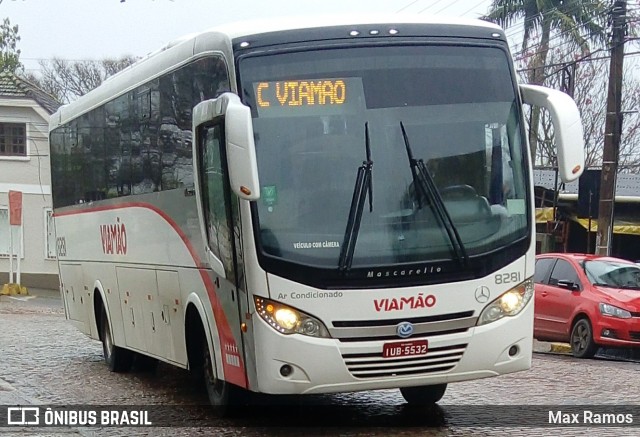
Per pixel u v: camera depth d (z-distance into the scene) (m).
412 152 8.57
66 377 13.72
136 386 12.79
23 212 39.84
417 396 10.59
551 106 8.83
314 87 8.58
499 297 8.62
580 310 17.02
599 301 16.67
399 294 8.34
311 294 8.23
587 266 17.72
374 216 8.40
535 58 34.53
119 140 12.80
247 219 8.32
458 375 8.53
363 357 8.27
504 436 8.98
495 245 8.62
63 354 16.69
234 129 7.91
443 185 8.60
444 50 8.88
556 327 17.67
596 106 43.88
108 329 14.23
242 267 8.48
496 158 8.80
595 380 12.94
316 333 8.23
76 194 15.21
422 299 8.38
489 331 8.55
